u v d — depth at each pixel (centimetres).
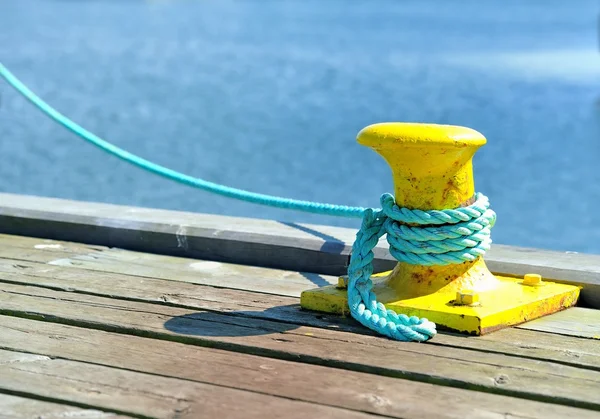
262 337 213
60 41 1798
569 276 238
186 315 225
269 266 265
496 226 512
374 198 568
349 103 1012
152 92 1074
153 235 275
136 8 3938
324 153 715
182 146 745
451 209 220
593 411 185
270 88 1134
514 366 200
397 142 215
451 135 214
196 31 2269
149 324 220
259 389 192
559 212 541
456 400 188
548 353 205
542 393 190
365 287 220
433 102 1017
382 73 1298
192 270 259
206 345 211
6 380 195
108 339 213
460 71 1321
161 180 609
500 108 965
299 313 227
